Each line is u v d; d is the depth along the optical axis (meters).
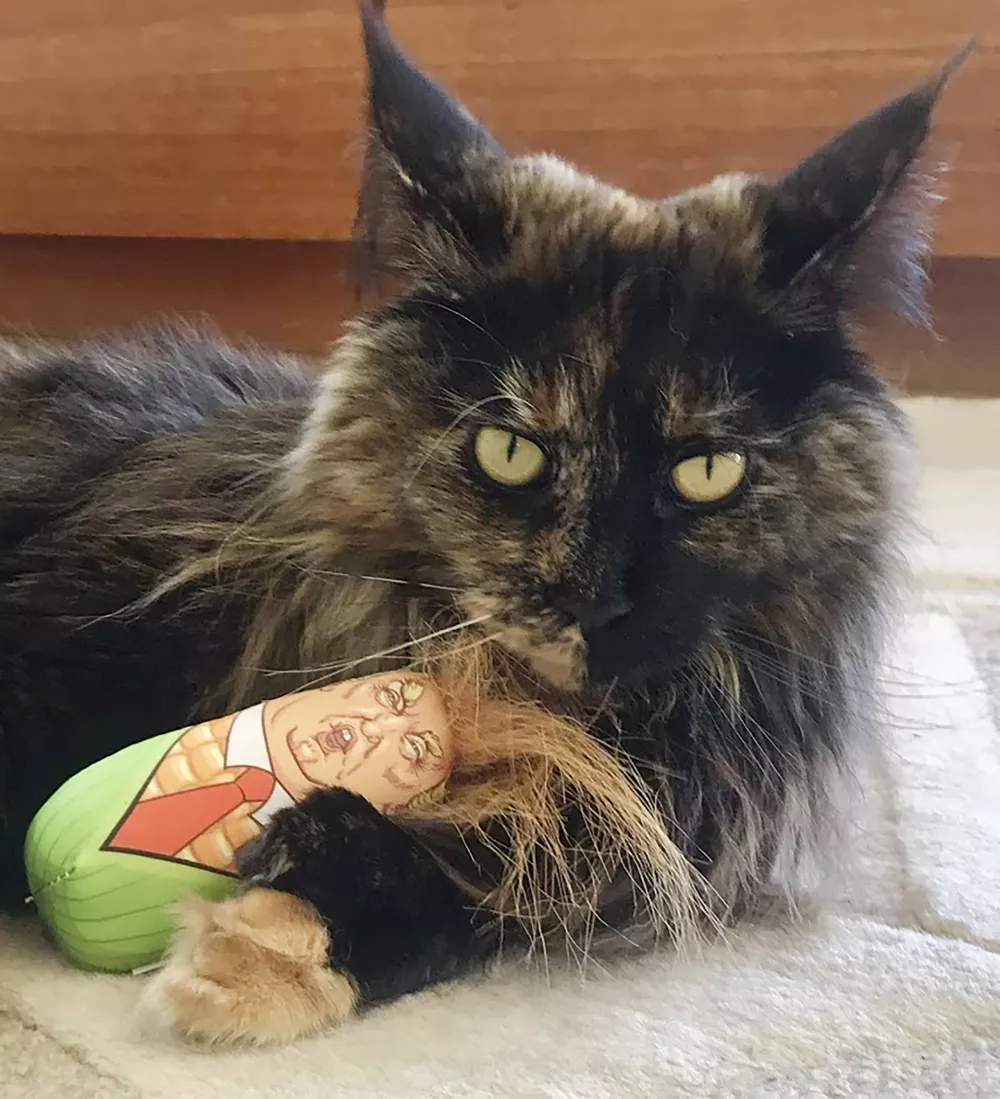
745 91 0.72
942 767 0.43
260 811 0.30
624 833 0.33
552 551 0.31
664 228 0.33
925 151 0.33
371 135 0.34
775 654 0.35
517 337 0.32
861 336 0.35
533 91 0.74
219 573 0.36
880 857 0.38
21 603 0.36
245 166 0.77
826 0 0.70
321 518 0.35
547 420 0.31
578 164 0.74
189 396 0.42
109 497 0.37
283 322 0.84
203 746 0.31
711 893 0.34
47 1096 0.26
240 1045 0.28
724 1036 0.29
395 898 0.30
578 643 0.32
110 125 0.78
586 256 0.32
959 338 0.79
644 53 0.72
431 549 0.34
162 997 0.28
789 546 0.33
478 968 0.31
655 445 0.31
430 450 0.33
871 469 0.34
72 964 0.31
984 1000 0.31
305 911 0.29
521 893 0.32
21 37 0.77
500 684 0.35
